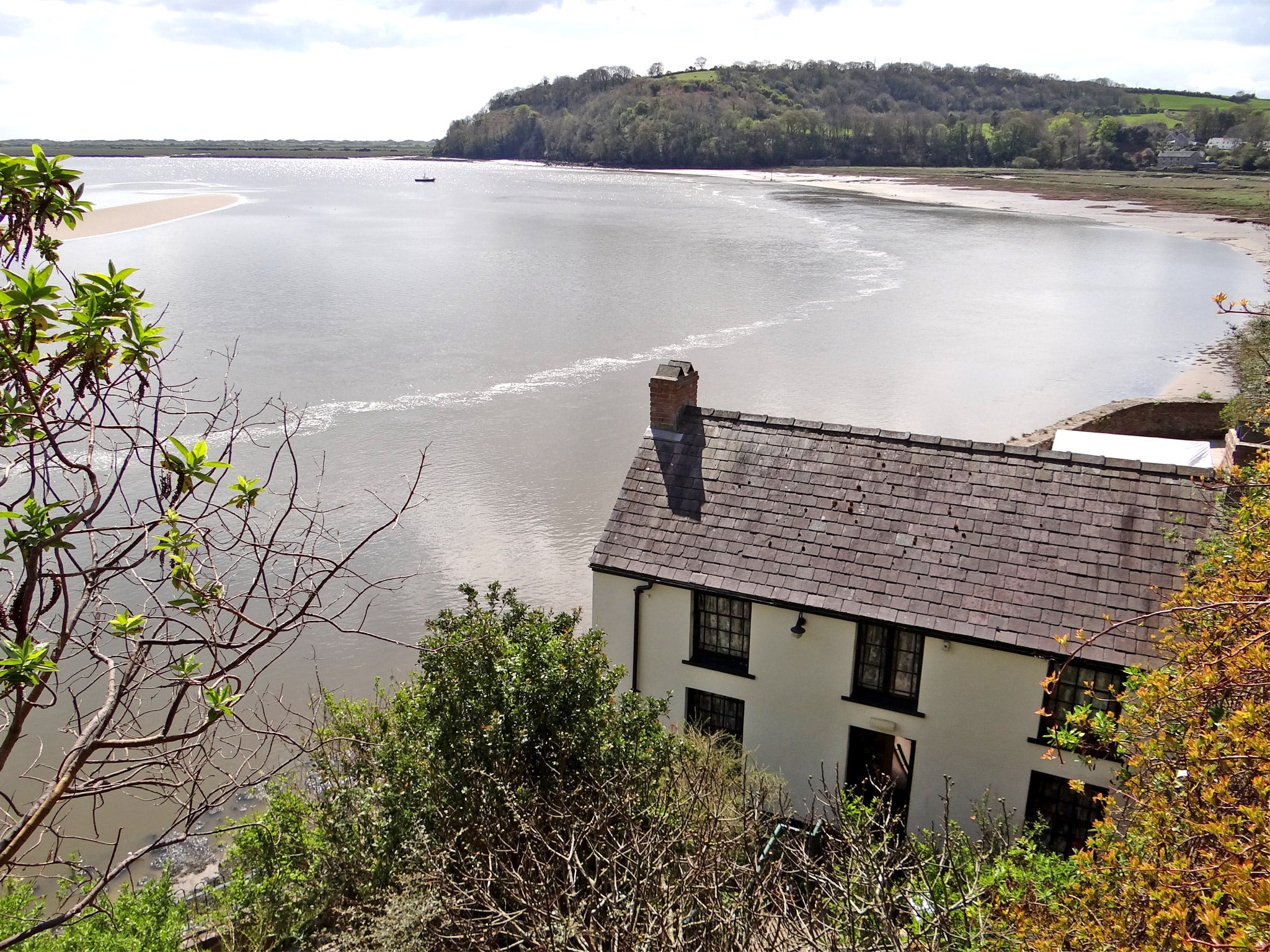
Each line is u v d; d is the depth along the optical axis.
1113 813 10.55
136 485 28.70
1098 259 88.50
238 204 139.38
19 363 4.94
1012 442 38.50
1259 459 10.33
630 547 17.67
